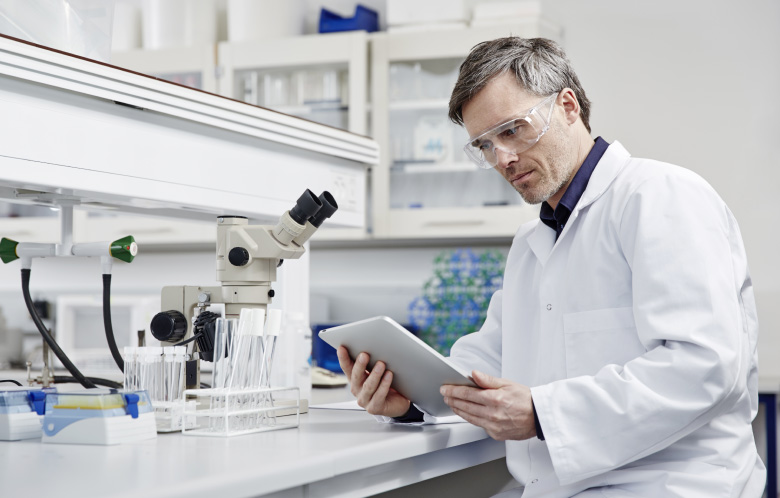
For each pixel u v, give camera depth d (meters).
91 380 1.81
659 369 1.32
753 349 1.56
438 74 3.87
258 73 3.99
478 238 3.93
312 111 3.95
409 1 3.88
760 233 3.72
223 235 1.56
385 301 4.28
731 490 1.37
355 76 3.85
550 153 1.58
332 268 4.38
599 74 3.98
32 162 1.32
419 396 1.52
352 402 1.89
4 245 1.61
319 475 1.12
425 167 3.86
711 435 1.44
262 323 1.40
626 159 1.62
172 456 1.12
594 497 1.42
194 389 1.43
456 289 4.07
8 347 3.95
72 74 1.36
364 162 2.10
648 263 1.40
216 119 1.63
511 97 1.56
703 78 3.84
